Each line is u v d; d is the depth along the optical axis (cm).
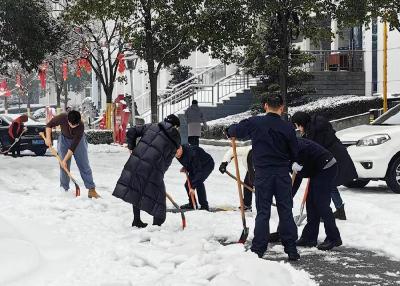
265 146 680
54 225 820
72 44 3234
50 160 1988
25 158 2059
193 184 994
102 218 888
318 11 2086
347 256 711
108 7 2159
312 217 760
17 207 961
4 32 2006
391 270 648
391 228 849
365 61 3170
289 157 688
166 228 822
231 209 1015
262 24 2803
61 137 1116
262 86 2984
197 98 3559
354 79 3164
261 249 685
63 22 2391
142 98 4156
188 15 2245
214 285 528
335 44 3438
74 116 1078
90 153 2294
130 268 606
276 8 2033
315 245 762
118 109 2697
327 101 2897
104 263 623
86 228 813
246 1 2178
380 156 1221
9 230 712
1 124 2283
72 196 1098
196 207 1012
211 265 582
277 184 680
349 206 1037
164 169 828
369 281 604
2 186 1305
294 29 2261
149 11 2294
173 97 3753
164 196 825
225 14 2202
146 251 659
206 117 3322
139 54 2527
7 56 2125
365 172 1233
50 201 1027
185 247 676
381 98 2736
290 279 573
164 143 825
